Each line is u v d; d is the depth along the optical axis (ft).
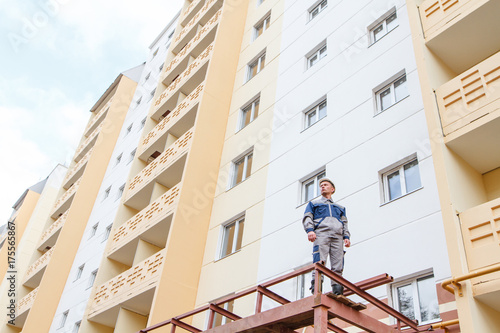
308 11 58.80
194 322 43.80
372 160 36.35
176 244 47.29
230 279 43.04
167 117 70.18
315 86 48.57
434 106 29.35
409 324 24.09
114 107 105.09
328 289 33.30
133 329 51.83
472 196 27.45
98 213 86.33
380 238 31.68
